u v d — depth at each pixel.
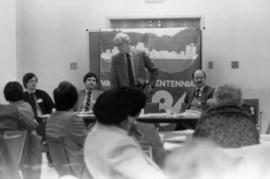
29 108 3.85
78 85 7.46
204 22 7.24
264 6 7.13
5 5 7.02
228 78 7.22
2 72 6.97
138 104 2.01
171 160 1.52
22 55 7.52
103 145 1.81
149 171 1.68
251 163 1.49
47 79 7.52
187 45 7.11
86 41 7.43
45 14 7.49
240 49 7.19
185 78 7.09
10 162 3.47
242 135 2.34
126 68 5.79
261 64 7.15
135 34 7.16
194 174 1.48
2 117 3.73
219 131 2.36
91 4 7.43
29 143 3.83
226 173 1.47
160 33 7.14
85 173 2.30
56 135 3.06
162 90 7.11
